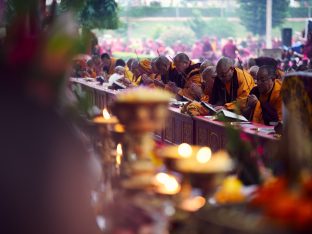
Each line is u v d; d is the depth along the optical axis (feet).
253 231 9.80
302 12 174.50
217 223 10.19
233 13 188.55
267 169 13.96
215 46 156.66
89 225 10.40
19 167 10.14
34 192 10.14
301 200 9.85
